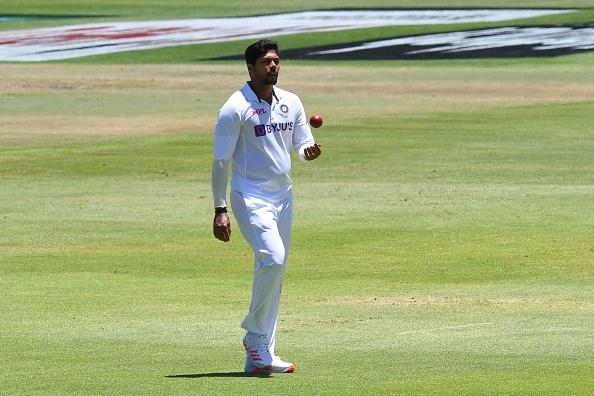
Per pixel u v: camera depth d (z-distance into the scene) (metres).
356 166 74.44
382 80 130.75
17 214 58.97
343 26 195.12
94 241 51.91
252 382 26.77
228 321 35.81
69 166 75.75
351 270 45.09
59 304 38.97
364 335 33.09
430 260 46.91
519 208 59.28
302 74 137.00
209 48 166.88
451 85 125.31
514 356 29.66
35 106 110.19
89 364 29.36
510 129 91.56
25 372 28.23
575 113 100.75
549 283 41.88
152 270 45.59
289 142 29.22
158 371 28.30
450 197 62.84
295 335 33.25
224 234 28.78
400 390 25.42
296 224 55.50
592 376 26.81
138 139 88.88
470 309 37.19
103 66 148.00
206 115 103.62
